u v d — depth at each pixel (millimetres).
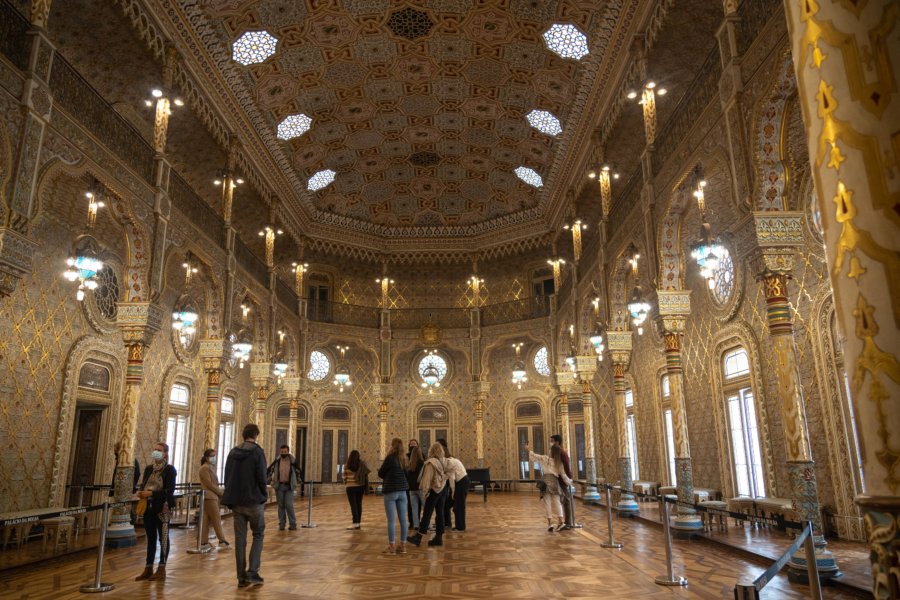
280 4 13820
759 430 11891
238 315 18703
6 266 7117
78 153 8984
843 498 9516
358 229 24469
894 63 1843
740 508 11680
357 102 18422
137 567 8008
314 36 15180
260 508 6832
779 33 7191
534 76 16719
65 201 11672
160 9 11555
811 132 2094
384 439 23641
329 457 23953
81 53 11539
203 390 18062
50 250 11781
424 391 25391
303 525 12195
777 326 7477
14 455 10555
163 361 15766
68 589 6645
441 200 24594
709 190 12445
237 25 13672
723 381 13664
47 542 10242
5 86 7371
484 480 18984
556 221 22188
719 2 10172
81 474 13133
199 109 13766
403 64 16812
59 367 11844
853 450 9469
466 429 25016
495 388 25266
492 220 24703
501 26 15188
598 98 14836
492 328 24578
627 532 11047
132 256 10812
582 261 18609
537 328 23531
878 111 1846
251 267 17719
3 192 7230
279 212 20328
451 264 25875
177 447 16625
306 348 22828
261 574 7289
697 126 9516
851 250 1868
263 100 16453
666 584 6508
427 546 9391
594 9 13406
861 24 1922
